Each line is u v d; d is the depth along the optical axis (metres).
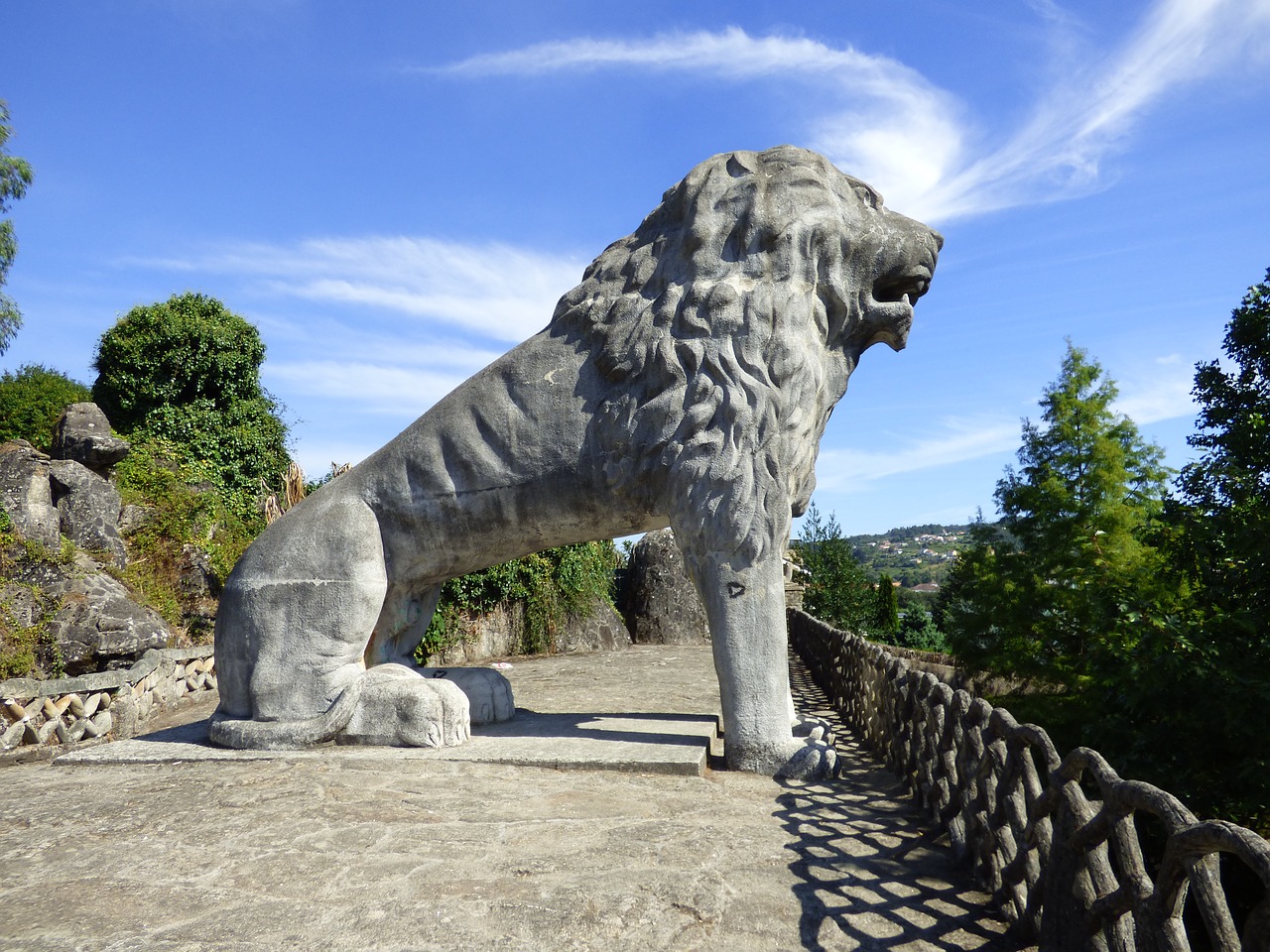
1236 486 6.68
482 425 4.48
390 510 4.61
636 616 14.15
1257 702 5.31
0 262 15.64
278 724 4.40
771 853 2.93
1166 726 5.81
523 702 6.90
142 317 15.46
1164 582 7.87
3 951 2.20
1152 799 1.77
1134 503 11.55
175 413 15.17
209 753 4.37
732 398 4.00
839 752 5.08
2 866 2.84
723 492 4.00
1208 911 1.57
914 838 3.13
